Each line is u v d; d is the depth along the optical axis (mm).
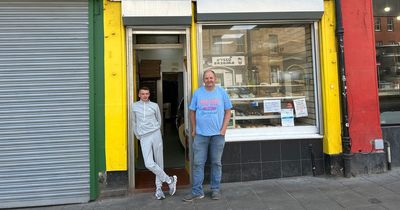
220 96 4945
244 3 5500
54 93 5188
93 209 4801
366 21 5836
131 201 5004
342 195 4863
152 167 4969
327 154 5746
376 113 5824
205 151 4949
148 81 8773
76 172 5191
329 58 5766
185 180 5855
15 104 5121
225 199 4883
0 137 5078
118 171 5258
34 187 5121
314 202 4645
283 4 5570
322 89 5832
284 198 4832
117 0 5258
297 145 5777
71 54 5230
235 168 5625
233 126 5883
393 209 4312
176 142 9422
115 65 5270
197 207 4633
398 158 6000
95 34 5277
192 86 5551
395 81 6117
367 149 5797
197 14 5402
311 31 5961
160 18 5285
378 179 5523
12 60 5141
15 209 5027
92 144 5191
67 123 5191
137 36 6148
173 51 7914
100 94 5270
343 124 5695
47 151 5152
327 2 5785
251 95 6008
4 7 5148
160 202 4898
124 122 5289
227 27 5855
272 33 6047
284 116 6031
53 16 5223
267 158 5695
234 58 5938
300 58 6137
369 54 5832
